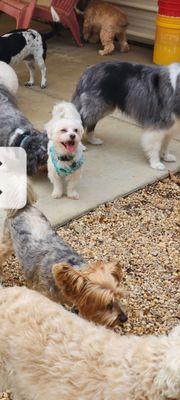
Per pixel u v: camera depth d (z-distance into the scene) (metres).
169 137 3.34
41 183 3.12
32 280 2.42
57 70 4.44
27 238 2.42
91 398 1.78
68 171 2.89
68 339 1.88
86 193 3.06
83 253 2.72
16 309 2.00
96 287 2.21
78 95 3.39
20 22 4.46
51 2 4.61
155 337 1.83
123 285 2.59
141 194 3.12
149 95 3.22
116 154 3.41
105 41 4.78
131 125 3.72
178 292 2.59
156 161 3.31
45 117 3.68
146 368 1.71
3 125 3.18
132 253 2.75
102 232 2.85
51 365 1.85
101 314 2.23
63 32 5.27
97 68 3.35
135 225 2.91
